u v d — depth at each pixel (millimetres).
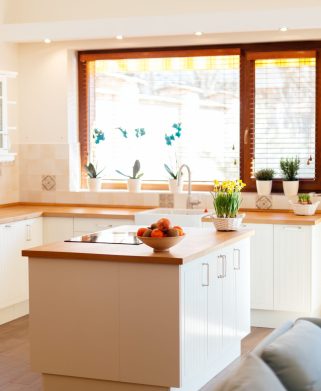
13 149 7805
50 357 4617
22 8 6398
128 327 4434
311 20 6289
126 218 6840
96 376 4527
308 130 7168
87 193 7648
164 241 4438
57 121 7688
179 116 7578
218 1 5883
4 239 6566
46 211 7125
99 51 7688
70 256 4488
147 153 7707
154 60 7605
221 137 7445
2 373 5250
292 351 2941
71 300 4551
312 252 6355
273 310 6523
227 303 5262
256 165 7324
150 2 6035
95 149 7871
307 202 6730
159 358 4379
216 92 7430
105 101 7809
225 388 2500
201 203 7262
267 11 5836
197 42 7199
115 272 4441
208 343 4879
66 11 6270
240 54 7262
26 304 7027
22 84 7777
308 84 7141
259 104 7277
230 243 5141
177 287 4316
